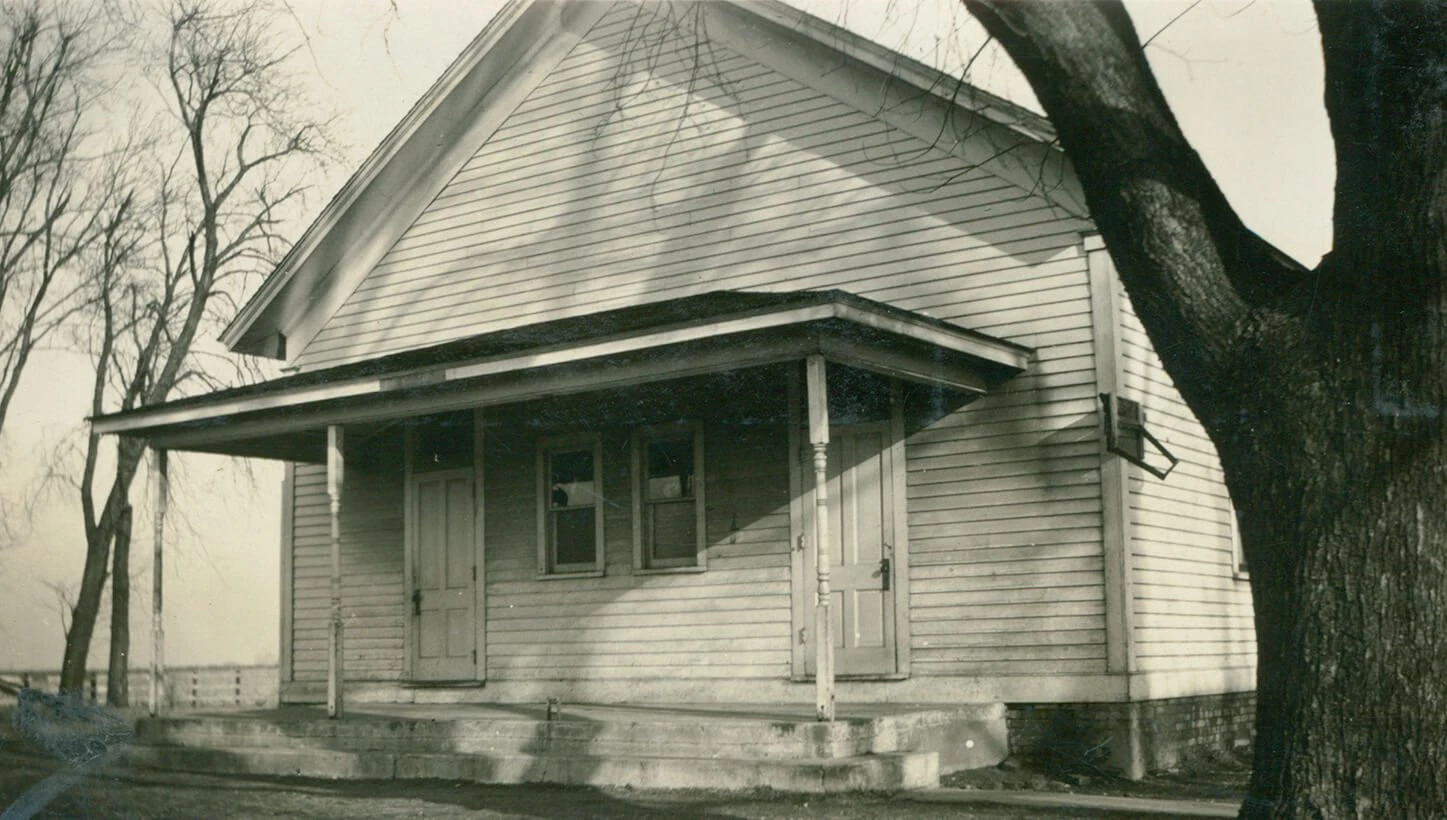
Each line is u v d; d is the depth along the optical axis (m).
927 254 13.31
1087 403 12.33
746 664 13.77
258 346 17.66
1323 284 5.69
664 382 13.31
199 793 11.23
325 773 12.33
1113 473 12.12
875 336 11.02
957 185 13.23
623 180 15.35
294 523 17.48
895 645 13.02
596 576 14.85
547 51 16.00
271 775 12.50
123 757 13.59
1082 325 12.43
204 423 14.36
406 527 16.34
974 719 12.01
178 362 27.55
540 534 15.28
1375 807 5.32
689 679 14.08
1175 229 5.93
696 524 14.30
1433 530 5.39
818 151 14.09
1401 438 5.44
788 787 10.16
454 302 16.33
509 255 16.02
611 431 14.96
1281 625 5.62
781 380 13.30
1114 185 5.98
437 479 16.20
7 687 20.64
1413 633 5.34
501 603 15.50
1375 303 5.51
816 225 14.00
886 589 13.14
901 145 13.57
